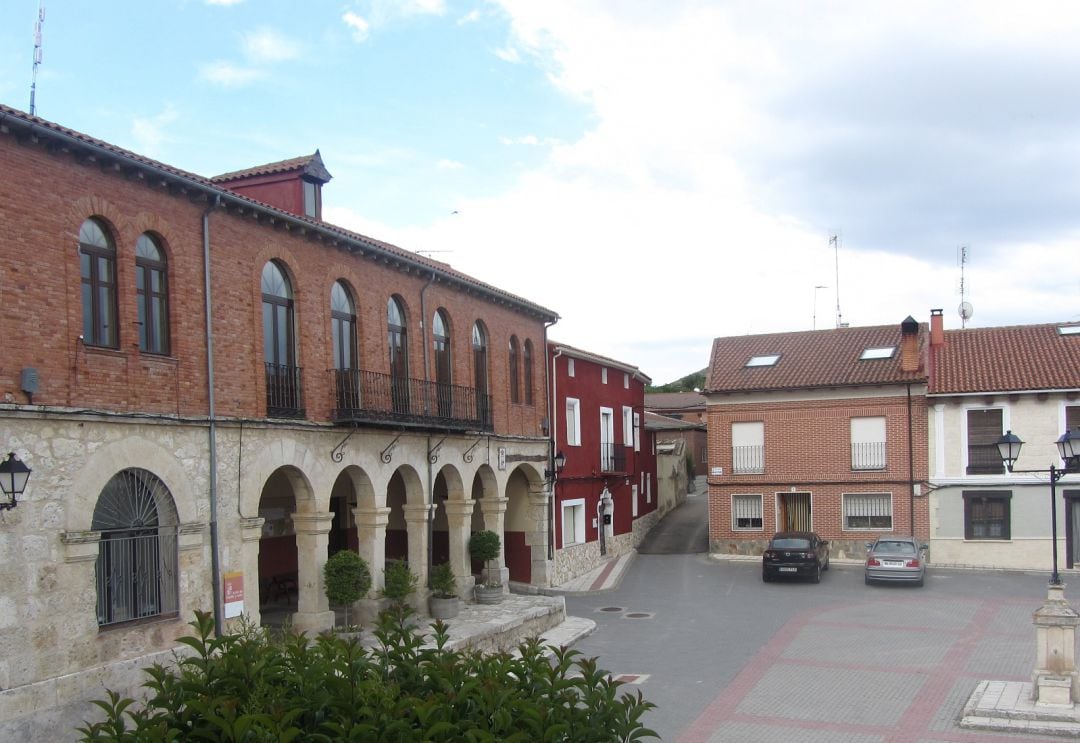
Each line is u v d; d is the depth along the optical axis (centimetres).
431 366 1936
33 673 1012
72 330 1084
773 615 2078
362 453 1658
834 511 2881
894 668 1591
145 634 1163
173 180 1229
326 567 1527
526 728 557
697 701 1411
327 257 1598
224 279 1347
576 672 1558
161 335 1242
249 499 1362
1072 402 2619
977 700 1341
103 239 1161
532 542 2469
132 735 510
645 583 2583
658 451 4141
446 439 1961
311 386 1530
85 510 1082
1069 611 1291
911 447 2786
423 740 505
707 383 3083
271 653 617
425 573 1856
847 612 2091
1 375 995
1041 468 2641
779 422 2973
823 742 1220
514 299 2267
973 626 1906
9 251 1012
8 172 1016
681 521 3859
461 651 698
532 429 2434
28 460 1020
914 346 2797
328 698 551
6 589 988
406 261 1795
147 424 1180
